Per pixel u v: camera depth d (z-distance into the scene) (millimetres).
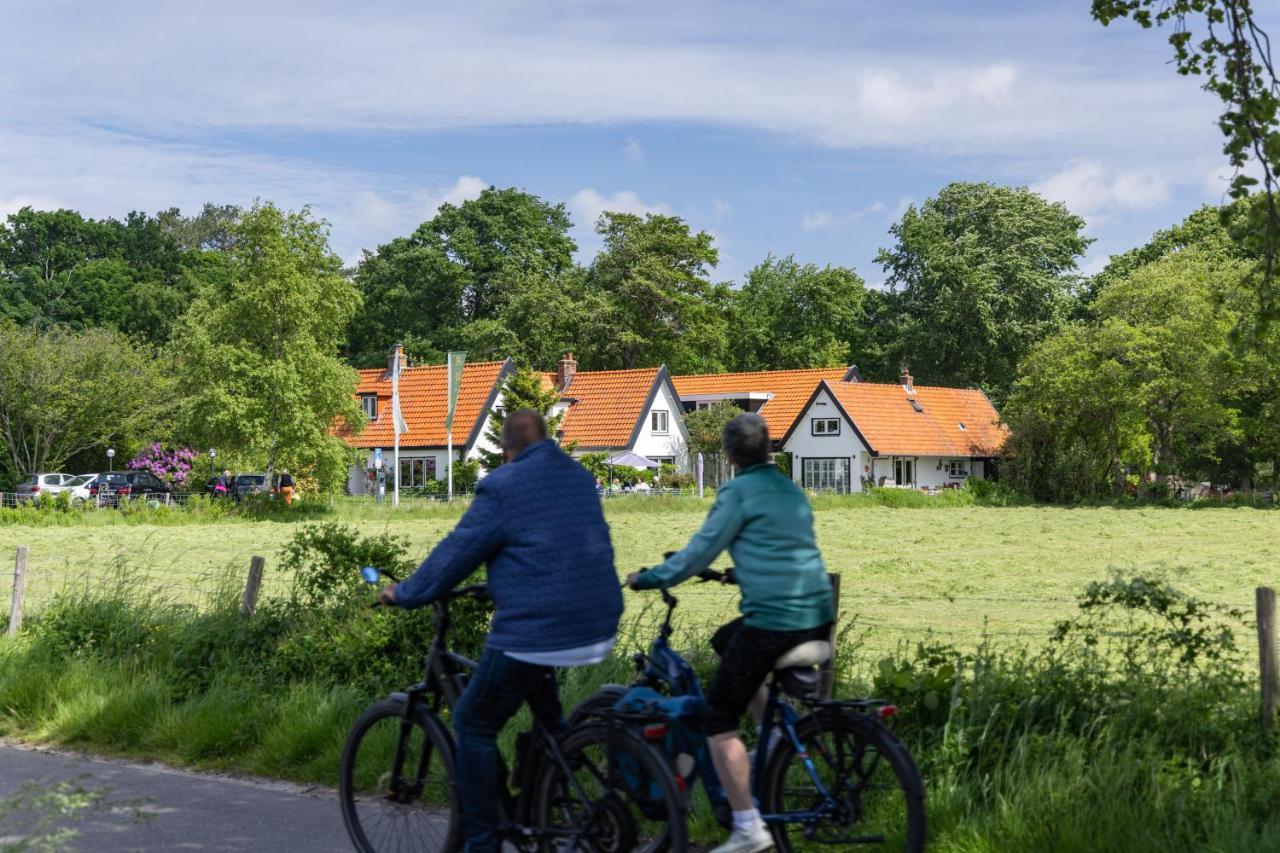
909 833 5121
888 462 73062
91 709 9500
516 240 87438
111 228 104812
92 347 62594
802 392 76438
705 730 5445
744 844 5336
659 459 71625
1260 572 25969
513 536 5336
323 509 49438
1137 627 8289
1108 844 5773
